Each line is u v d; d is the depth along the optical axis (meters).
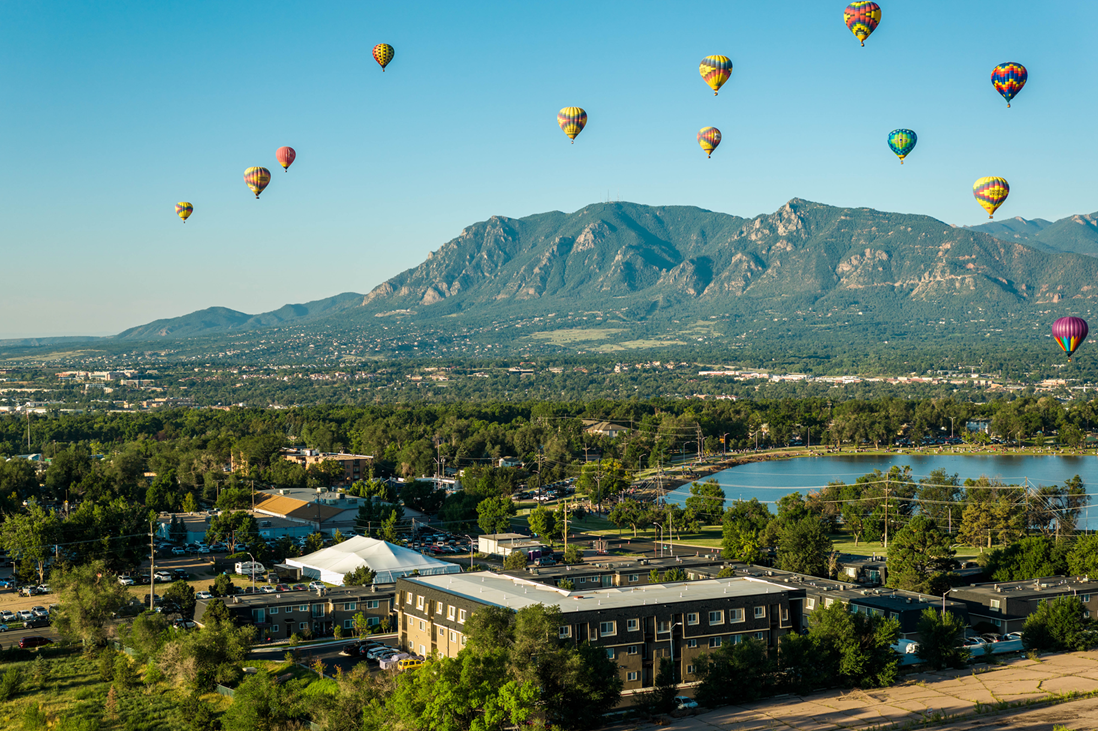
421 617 169.38
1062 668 164.38
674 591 165.88
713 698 146.62
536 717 129.38
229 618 177.62
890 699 148.25
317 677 154.00
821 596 188.25
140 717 139.88
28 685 157.12
